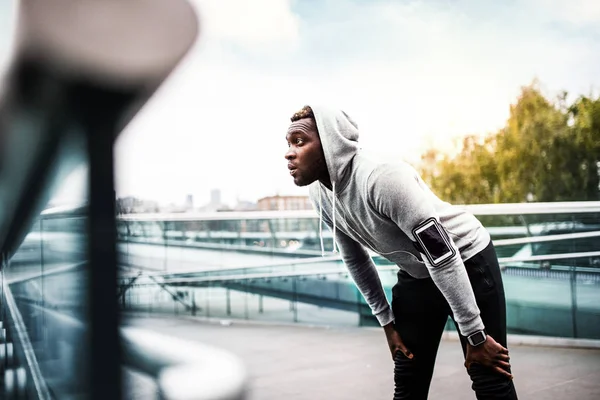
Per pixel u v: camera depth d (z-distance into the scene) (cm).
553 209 486
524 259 492
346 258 191
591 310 458
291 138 164
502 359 158
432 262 152
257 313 648
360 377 376
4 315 78
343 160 158
